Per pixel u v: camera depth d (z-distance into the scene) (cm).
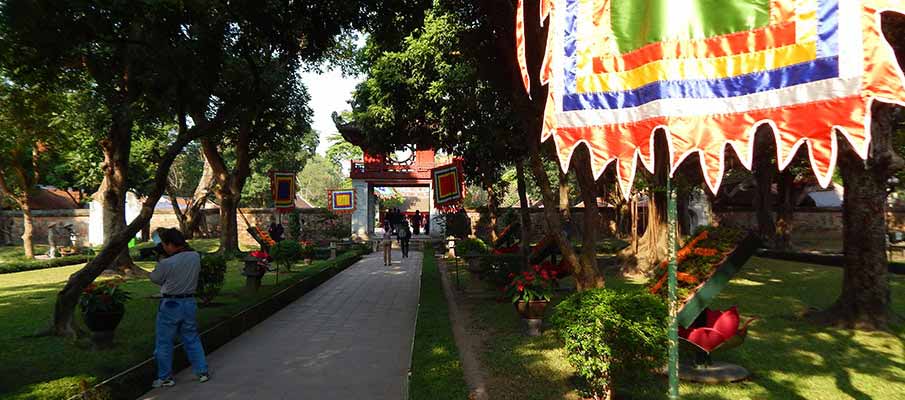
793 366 546
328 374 554
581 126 323
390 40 949
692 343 497
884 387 479
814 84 266
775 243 2088
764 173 2062
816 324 752
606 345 407
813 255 1698
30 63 675
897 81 253
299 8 800
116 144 1287
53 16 611
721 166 281
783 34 275
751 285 1178
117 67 821
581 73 326
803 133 267
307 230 3059
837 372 525
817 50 267
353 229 2931
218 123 779
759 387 480
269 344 694
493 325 770
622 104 314
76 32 648
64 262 1891
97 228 2980
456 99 1468
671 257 320
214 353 645
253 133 1980
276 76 813
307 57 909
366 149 2956
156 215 3198
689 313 488
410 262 2089
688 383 492
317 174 5609
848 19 263
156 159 2538
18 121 1020
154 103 829
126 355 552
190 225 2795
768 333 698
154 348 582
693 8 293
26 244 2042
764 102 276
